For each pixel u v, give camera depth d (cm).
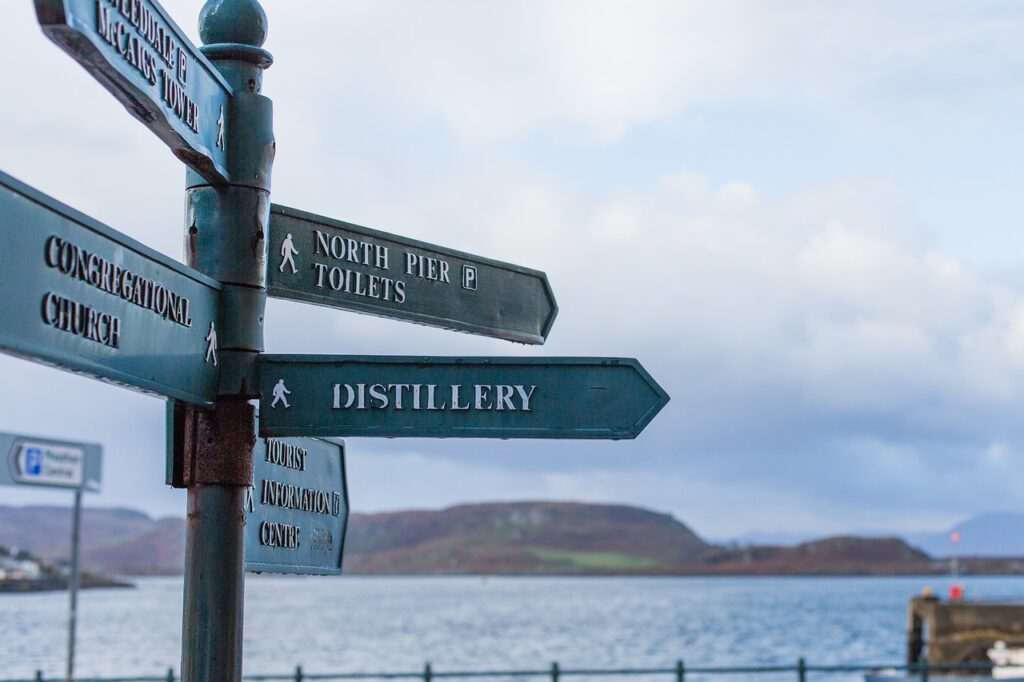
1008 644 4356
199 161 400
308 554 491
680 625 12962
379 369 421
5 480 1491
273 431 415
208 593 397
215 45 427
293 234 445
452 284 501
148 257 364
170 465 406
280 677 1634
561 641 9731
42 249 313
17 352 304
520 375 423
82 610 16138
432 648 8762
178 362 381
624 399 422
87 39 321
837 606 19700
